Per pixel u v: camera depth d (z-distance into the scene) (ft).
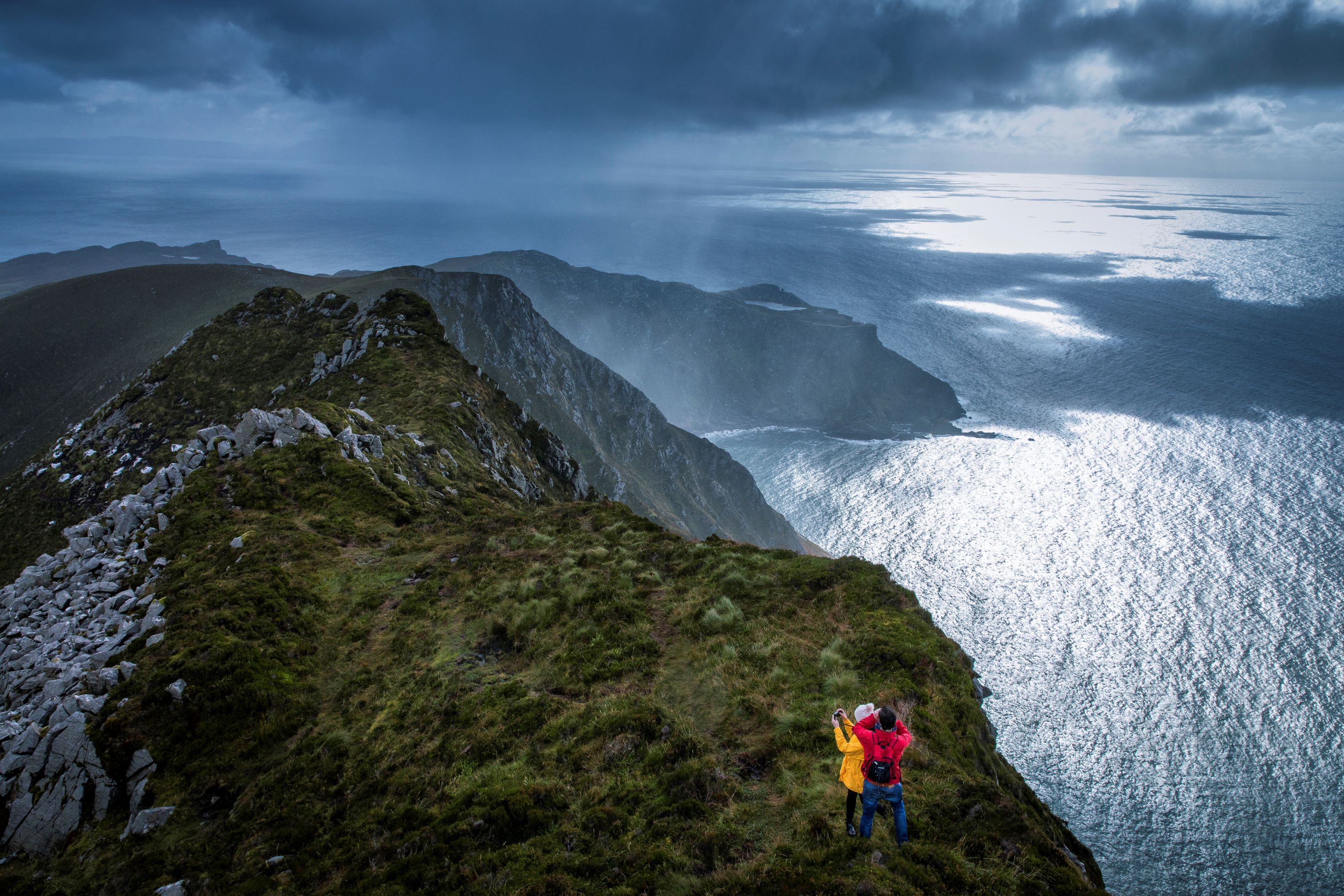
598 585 70.13
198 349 255.91
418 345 206.08
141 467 212.43
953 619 499.10
